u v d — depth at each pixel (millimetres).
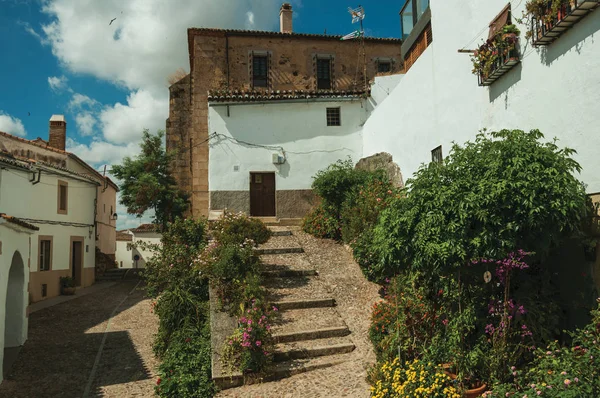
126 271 23703
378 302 8586
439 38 9414
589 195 5242
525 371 4762
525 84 6453
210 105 15648
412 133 11250
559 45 5730
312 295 9023
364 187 12219
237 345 6707
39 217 16516
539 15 5809
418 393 4707
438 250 4758
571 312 5395
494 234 4746
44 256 17062
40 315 13469
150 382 7602
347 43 20547
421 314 5914
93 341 10414
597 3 4938
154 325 11859
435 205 4984
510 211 4793
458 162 5355
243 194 15484
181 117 18906
